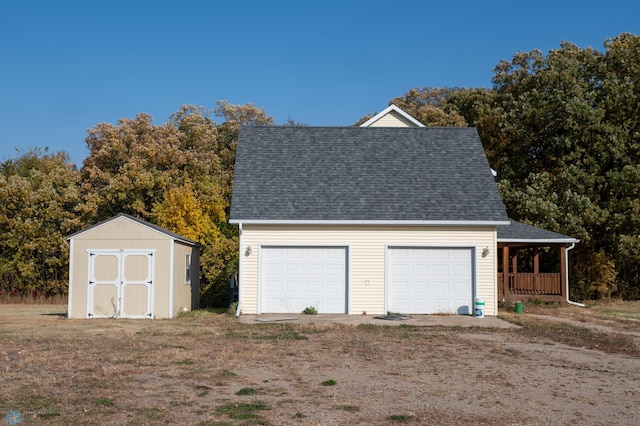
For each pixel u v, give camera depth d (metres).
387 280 21.11
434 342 14.85
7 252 32.19
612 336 16.47
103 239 20.11
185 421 7.64
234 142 45.81
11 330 16.55
